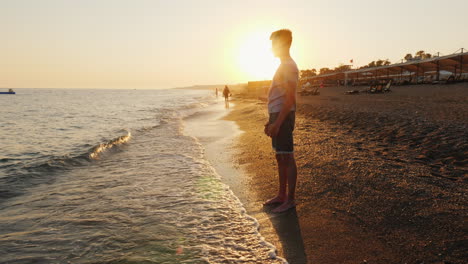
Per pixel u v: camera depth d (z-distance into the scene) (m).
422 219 2.44
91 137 9.69
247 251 2.27
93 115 20.08
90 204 3.46
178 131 10.49
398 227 2.38
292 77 2.88
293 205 3.05
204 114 18.92
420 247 2.06
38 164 5.57
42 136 10.36
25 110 26.55
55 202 3.57
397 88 28.67
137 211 3.20
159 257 2.23
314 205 3.03
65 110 26.23
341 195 3.18
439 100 13.55
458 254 1.91
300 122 9.98
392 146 5.31
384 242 2.19
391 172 3.72
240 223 2.80
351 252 2.11
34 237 2.65
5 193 3.99
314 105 15.61
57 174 4.96
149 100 52.47
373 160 4.36
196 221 2.88
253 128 10.30
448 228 2.25
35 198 3.75
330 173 3.94
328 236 2.38
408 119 7.97
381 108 11.59
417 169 3.81
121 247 2.41
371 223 2.50
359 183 3.45
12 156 6.87
